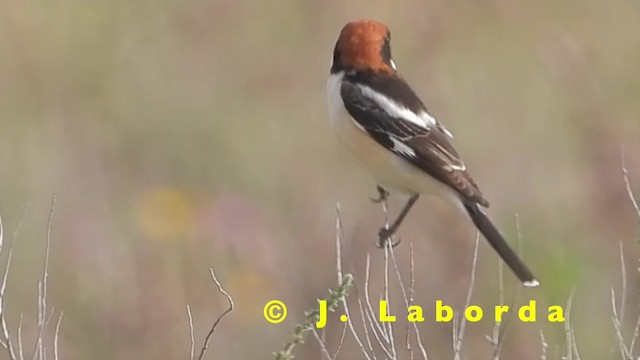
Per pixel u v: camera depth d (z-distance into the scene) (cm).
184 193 1426
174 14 1703
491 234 1046
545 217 1401
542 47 1684
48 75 1599
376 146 1065
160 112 1545
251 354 1259
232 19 1720
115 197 1426
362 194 1432
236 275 1303
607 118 1564
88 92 1588
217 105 1566
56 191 1408
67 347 1245
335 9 1736
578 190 1435
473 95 1620
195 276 1312
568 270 1295
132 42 1656
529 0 1764
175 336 1262
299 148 1533
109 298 1276
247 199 1418
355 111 1064
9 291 1277
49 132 1502
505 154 1518
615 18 1766
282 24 1727
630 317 1262
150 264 1313
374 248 1305
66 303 1273
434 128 1073
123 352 1248
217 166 1497
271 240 1349
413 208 1366
